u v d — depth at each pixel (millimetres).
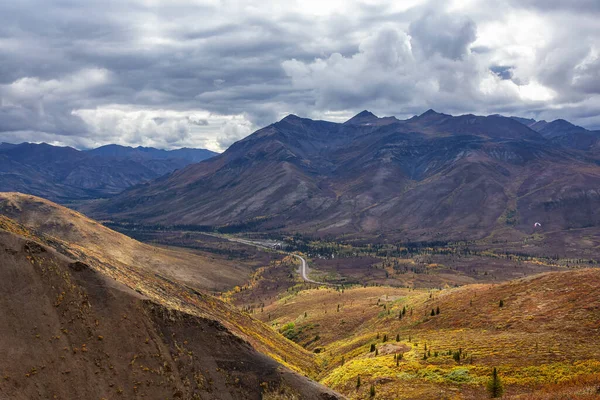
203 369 50188
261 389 51625
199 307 84625
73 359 42844
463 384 58438
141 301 51906
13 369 39125
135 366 45688
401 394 58781
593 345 63000
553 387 50156
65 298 47125
